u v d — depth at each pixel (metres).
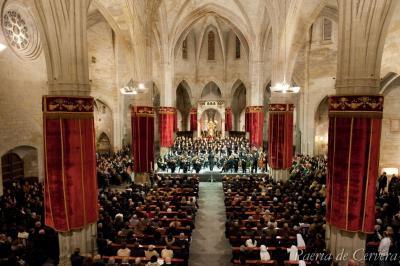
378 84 10.27
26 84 20.44
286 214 13.51
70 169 10.74
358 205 10.30
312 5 19.44
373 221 10.30
